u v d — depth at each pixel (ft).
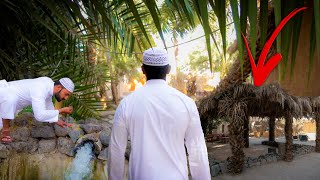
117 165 4.70
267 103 22.59
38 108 7.94
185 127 4.42
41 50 8.48
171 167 4.28
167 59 4.61
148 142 4.31
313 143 39.86
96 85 12.32
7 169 10.94
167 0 5.13
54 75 10.24
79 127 12.73
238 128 22.15
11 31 6.79
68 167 11.17
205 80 58.39
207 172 4.58
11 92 7.82
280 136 49.16
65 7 5.74
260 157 27.45
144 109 4.37
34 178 10.69
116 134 4.58
